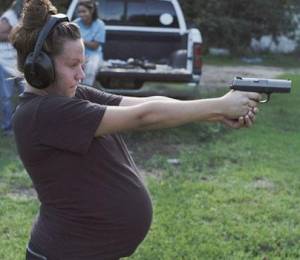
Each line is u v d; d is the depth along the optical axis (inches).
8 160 259.6
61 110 86.0
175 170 254.1
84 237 90.9
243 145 298.2
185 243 177.3
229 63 810.2
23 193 222.8
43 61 85.1
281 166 264.2
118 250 93.1
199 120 86.1
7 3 578.9
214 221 195.9
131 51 373.1
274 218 201.9
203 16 846.5
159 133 319.6
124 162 93.7
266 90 87.4
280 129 348.2
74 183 89.0
